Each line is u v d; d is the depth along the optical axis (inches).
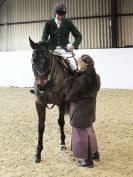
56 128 291.1
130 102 428.1
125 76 551.8
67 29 239.5
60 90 215.8
